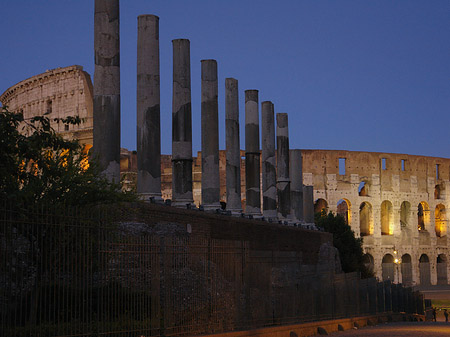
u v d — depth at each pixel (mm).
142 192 33062
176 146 38281
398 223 120125
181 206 37750
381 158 119812
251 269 27359
